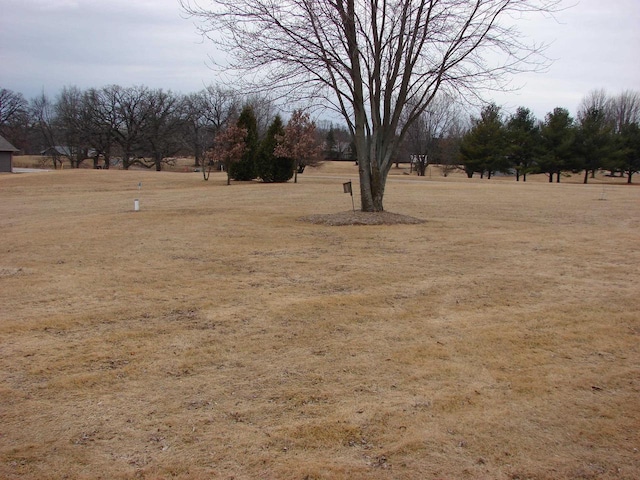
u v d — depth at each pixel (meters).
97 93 77.00
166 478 2.94
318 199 23.34
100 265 8.46
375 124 13.89
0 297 6.55
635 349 4.87
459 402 3.82
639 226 13.77
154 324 5.51
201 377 4.23
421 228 12.56
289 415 3.62
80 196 28.09
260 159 41.25
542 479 2.95
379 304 6.22
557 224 14.09
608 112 71.94
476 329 5.38
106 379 4.18
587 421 3.57
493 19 13.78
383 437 3.35
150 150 79.31
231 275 7.69
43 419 3.56
